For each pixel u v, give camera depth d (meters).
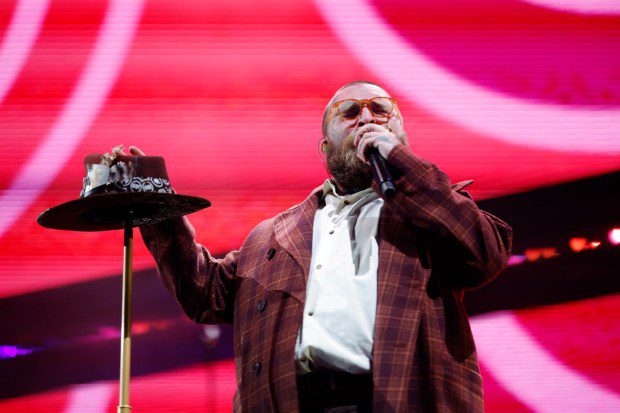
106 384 5.49
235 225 5.60
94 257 5.63
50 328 5.55
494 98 5.68
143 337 5.54
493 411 5.34
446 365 2.80
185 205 3.12
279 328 2.94
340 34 5.79
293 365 2.82
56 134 5.69
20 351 5.52
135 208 3.17
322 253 3.06
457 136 5.65
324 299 2.93
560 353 5.41
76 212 3.16
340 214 3.17
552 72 5.69
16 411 5.45
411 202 2.83
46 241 5.62
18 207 5.62
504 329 5.48
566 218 5.57
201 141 5.69
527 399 5.34
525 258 5.55
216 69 5.78
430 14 5.78
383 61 5.75
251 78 5.77
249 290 3.18
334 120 3.35
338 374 2.81
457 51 5.74
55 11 5.82
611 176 5.56
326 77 5.75
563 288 5.52
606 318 5.45
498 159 5.63
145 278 5.62
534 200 5.59
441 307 2.90
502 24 5.75
